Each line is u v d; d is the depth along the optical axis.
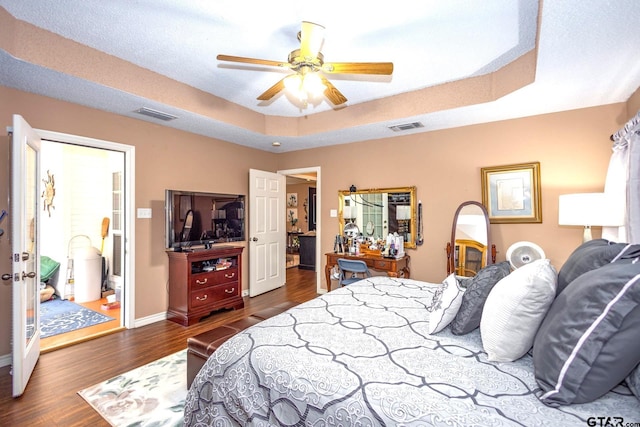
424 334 1.58
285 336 1.55
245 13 2.05
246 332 1.65
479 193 3.65
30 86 2.60
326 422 1.09
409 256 4.10
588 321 0.97
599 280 0.98
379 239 4.34
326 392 1.14
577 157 3.13
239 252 4.21
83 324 3.55
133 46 2.49
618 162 2.65
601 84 2.56
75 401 2.08
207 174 4.25
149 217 3.60
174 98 3.10
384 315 1.85
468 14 2.06
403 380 1.16
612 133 2.97
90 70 2.50
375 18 2.10
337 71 2.19
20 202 2.12
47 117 2.82
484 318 1.39
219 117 3.56
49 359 2.68
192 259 3.60
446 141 3.87
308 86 2.30
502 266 1.72
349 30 2.25
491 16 2.08
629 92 2.73
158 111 3.22
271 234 5.17
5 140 2.59
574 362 0.97
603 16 1.69
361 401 1.07
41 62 2.24
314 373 1.23
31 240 2.51
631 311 0.91
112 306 4.17
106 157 5.21
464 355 1.36
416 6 1.98
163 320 3.71
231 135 4.21
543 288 1.21
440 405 1.00
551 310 1.17
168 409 2.00
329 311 1.93
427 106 3.31
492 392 1.07
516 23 2.16
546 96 2.82
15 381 2.10
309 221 8.55
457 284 1.67
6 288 2.57
